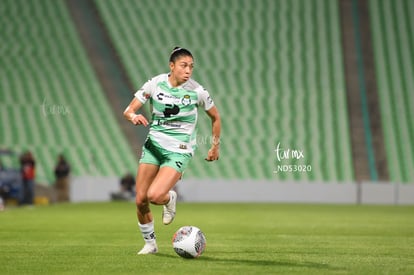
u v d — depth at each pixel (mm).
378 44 142625
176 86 31125
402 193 112250
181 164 31203
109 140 118812
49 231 50406
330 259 32938
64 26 136125
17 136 116188
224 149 120062
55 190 102750
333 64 138125
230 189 111500
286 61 137500
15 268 29234
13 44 131500
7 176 92875
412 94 135000
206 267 29203
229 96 129625
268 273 27484
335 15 146125
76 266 29766
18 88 124188
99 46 134250
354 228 56188
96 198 107188
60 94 124250
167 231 49812
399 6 148375
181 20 140875
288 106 129625
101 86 127188
